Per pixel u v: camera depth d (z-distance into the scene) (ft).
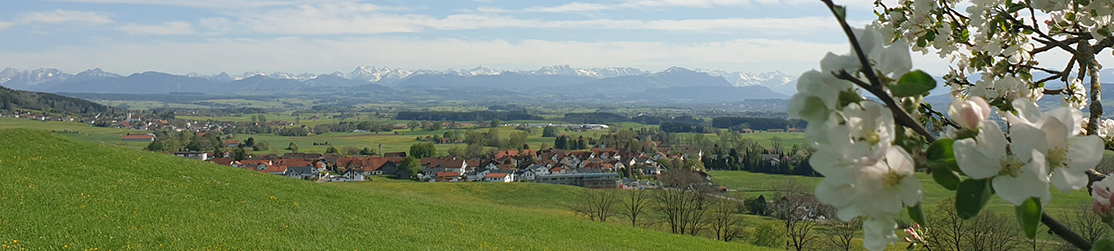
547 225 112.16
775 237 161.17
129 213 65.51
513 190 265.34
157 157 112.06
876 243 4.59
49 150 96.43
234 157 402.31
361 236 75.51
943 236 89.40
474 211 116.26
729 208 174.19
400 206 106.93
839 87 4.53
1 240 48.70
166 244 55.67
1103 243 5.59
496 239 88.58
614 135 542.57
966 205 4.61
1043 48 13.88
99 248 51.03
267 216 77.82
